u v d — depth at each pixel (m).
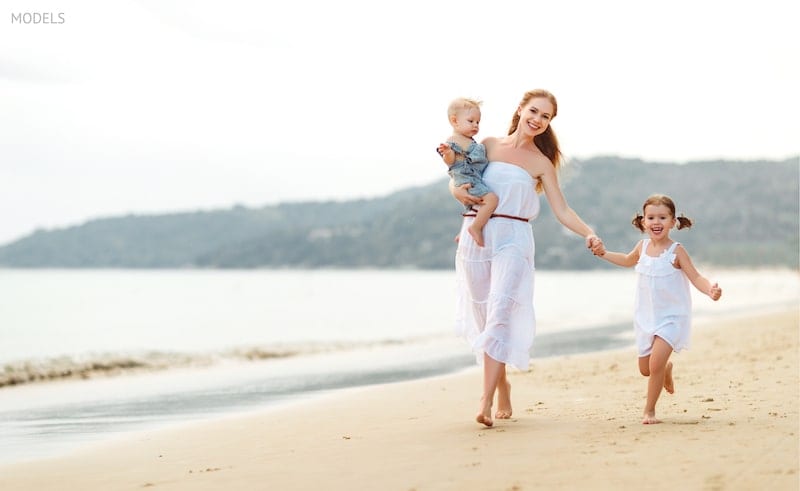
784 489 3.73
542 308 38.28
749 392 7.00
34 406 9.43
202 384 11.47
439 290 82.44
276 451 5.50
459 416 6.70
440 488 4.09
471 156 6.07
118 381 12.26
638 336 5.74
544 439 5.16
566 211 6.16
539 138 6.33
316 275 187.25
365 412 7.35
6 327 33.16
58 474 5.20
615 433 5.23
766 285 65.94
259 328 30.77
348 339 21.89
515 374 10.04
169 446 6.15
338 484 4.32
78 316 40.75
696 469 4.12
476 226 5.99
